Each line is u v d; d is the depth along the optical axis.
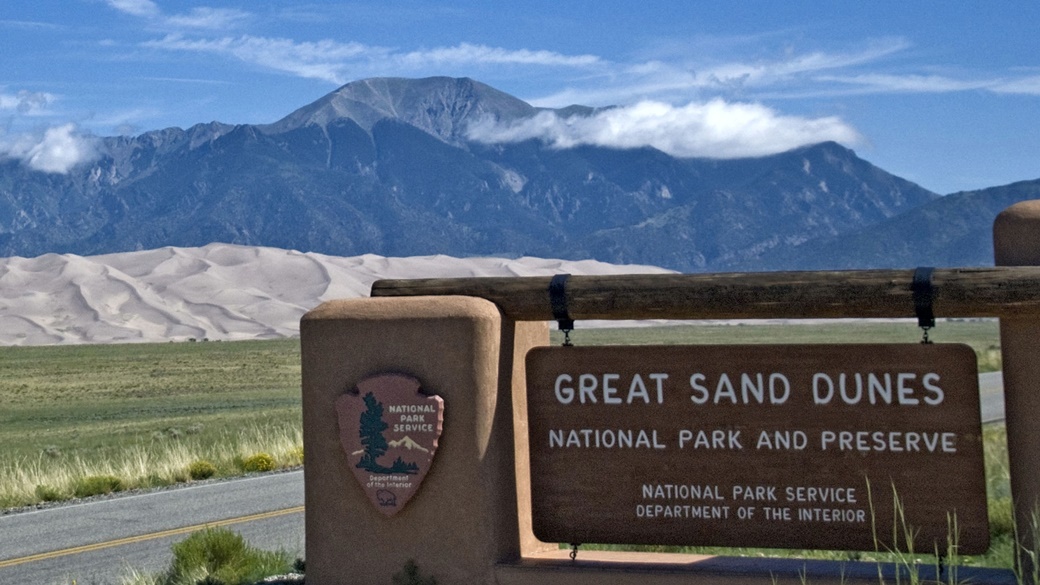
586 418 7.25
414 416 7.21
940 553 6.57
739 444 6.91
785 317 6.86
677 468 7.04
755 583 6.57
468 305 7.20
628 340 128.25
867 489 6.65
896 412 6.62
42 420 54.62
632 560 7.27
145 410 57.84
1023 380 6.35
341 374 7.47
